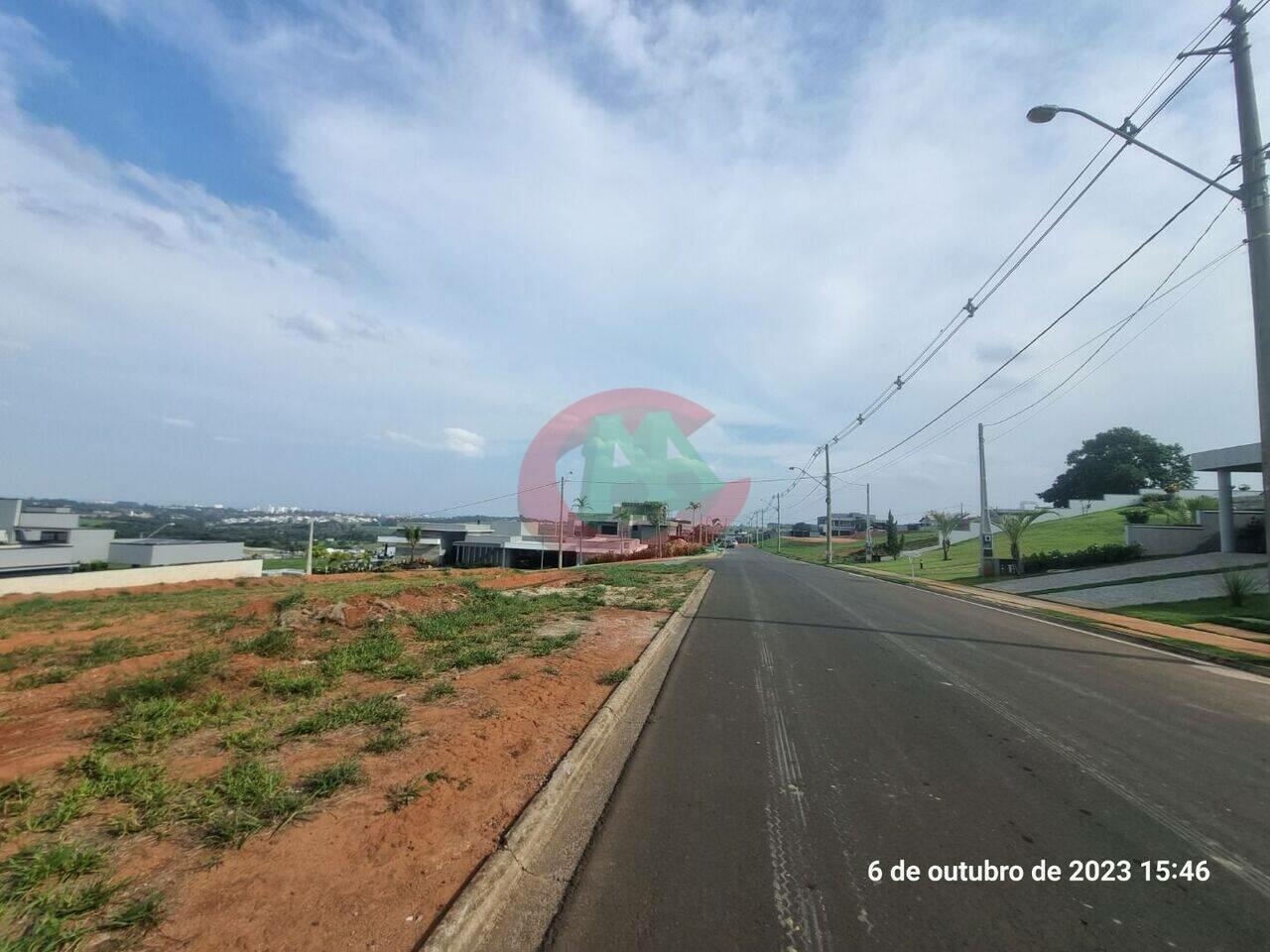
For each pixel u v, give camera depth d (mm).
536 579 23391
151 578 32969
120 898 2773
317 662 7477
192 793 3791
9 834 3289
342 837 3387
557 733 5285
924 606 16625
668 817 3963
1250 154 10031
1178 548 26047
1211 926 2916
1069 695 7199
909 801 4223
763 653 9523
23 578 26922
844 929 2844
